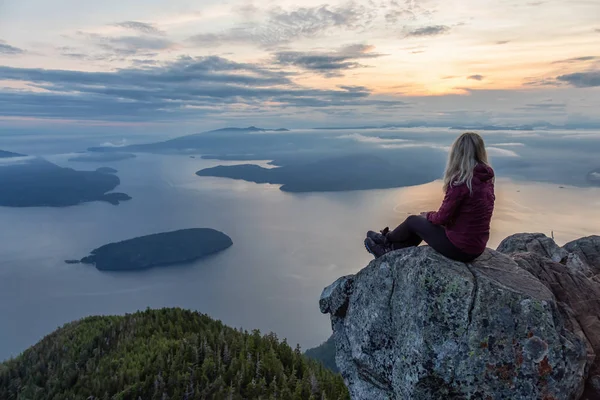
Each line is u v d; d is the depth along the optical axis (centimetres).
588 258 363
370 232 334
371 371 290
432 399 240
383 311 287
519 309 237
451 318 241
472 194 248
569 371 228
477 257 277
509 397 228
